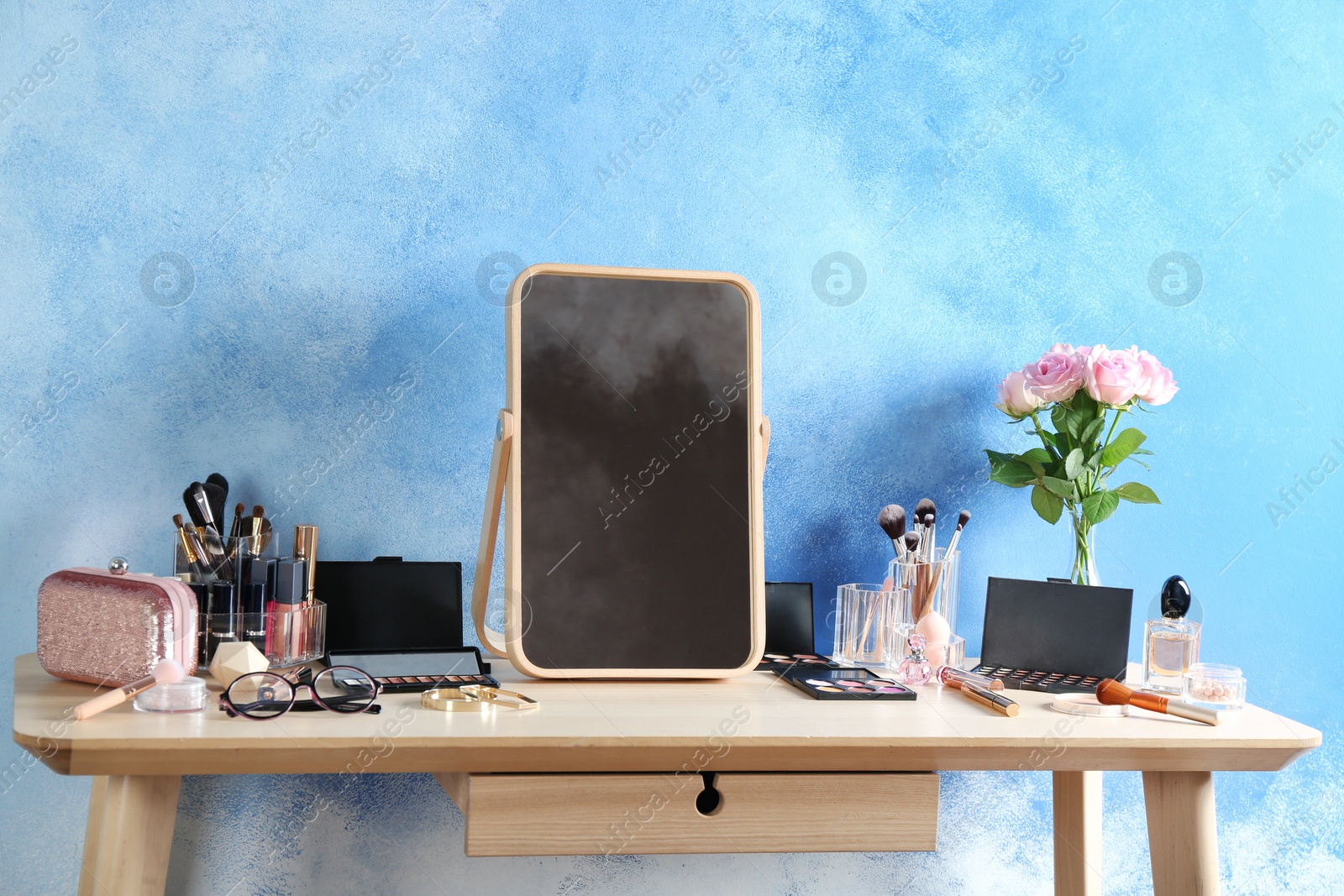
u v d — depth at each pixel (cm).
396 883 128
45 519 119
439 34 128
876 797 90
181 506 122
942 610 127
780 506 138
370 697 90
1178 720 98
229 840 124
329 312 125
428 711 90
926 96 143
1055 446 134
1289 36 152
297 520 124
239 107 123
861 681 109
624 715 91
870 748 87
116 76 120
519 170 131
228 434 123
